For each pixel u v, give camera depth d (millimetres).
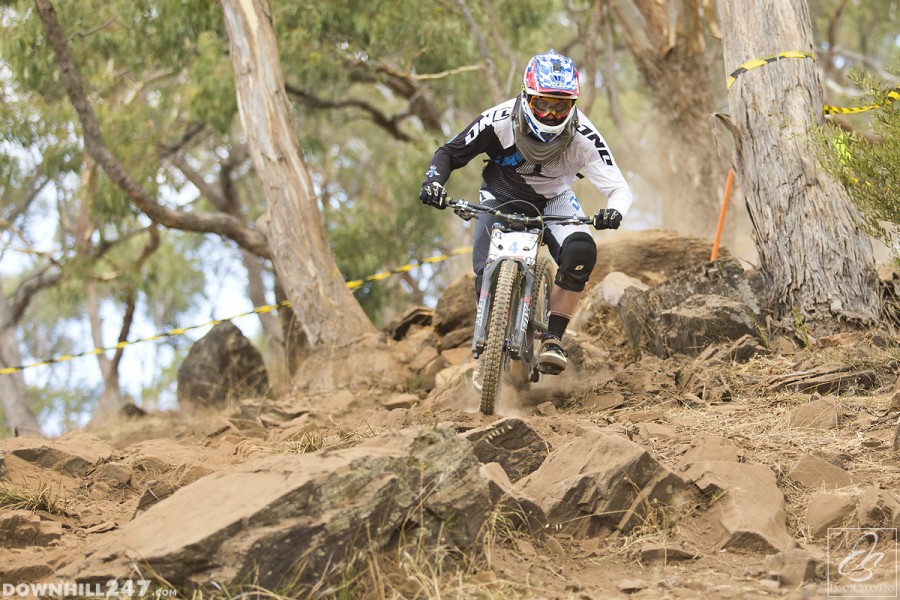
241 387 15289
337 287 13055
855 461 5543
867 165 7207
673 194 17750
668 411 7078
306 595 3908
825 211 8578
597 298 10203
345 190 30453
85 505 5887
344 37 20328
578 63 27578
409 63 20438
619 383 8023
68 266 23766
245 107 13461
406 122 28109
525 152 6844
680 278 9070
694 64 17625
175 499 4352
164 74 22656
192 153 27781
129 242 29047
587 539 4773
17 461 6328
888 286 8609
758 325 8461
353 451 4301
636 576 4371
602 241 12016
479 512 4461
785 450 5770
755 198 9031
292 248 13125
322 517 4004
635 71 28188
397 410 7336
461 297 11891
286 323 17547
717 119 9562
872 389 7078
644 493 4871
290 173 13305
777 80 8906
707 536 4707
